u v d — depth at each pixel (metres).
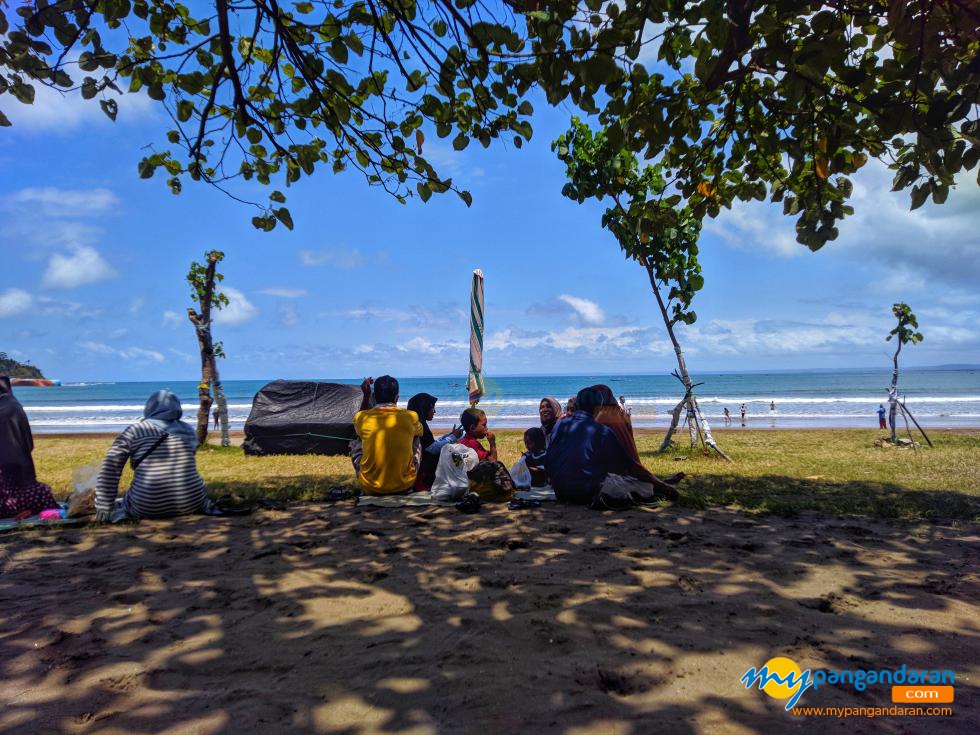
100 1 4.00
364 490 7.18
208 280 15.67
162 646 2.93
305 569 4.20
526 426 29.70
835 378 157.12
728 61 3.46
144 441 5.87
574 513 6.11
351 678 2.57
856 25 3.70
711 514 6.04
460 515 6.07
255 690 2.47
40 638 3.04
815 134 4.21
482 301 8.62
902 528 5.41
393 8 3.69
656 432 22.77
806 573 4.01
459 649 2.85
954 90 3.23
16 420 6.08
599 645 2.89
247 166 4.88
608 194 12.01
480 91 4.17
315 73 4.23
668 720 2.21
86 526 5.62
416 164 4.69
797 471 9.80
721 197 5.05
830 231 4.35
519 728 2.16
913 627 3.09
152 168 4.52
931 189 3.53
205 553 4.65
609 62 3.12
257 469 10.92
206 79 4.50
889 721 2.20
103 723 2.23
